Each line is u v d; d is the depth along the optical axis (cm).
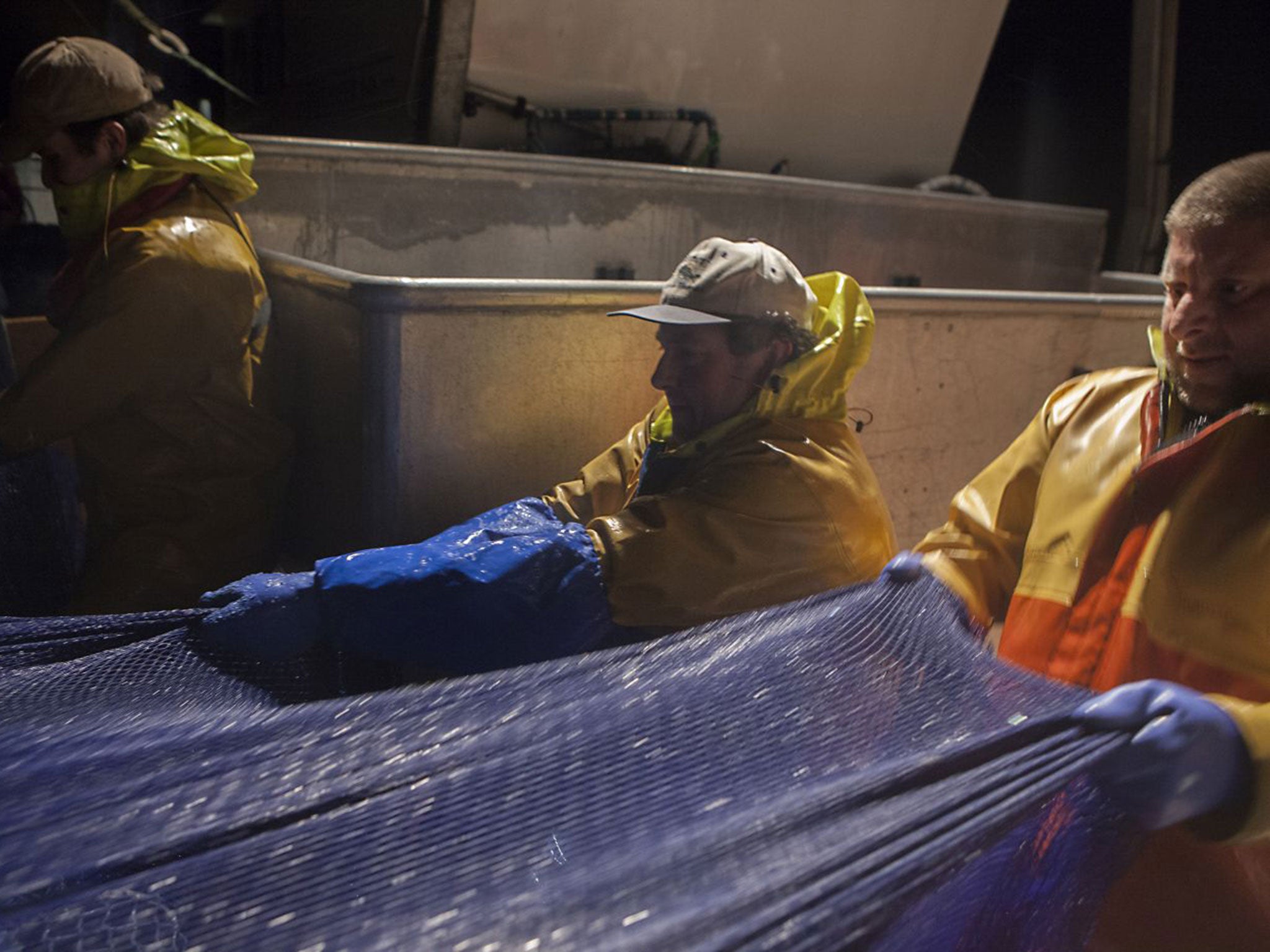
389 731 98
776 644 113
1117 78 747
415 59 385
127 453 220
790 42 453
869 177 511
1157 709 91
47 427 208
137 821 84
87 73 210
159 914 75
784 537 172
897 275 433
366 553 156
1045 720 94
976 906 91
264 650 143
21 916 75
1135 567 117
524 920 71
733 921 68
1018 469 137
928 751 91
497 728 97
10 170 317
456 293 198
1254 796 90
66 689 121
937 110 511
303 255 306
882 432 261
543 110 415
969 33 498
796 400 185
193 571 222
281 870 79
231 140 233
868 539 180
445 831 83
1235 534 110
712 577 168
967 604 130
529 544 163
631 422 226
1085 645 120
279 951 72
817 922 68
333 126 440
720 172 376
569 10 399
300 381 232
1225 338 108
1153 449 120
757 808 83
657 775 91
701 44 433
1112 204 757
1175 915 110
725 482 176
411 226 322
